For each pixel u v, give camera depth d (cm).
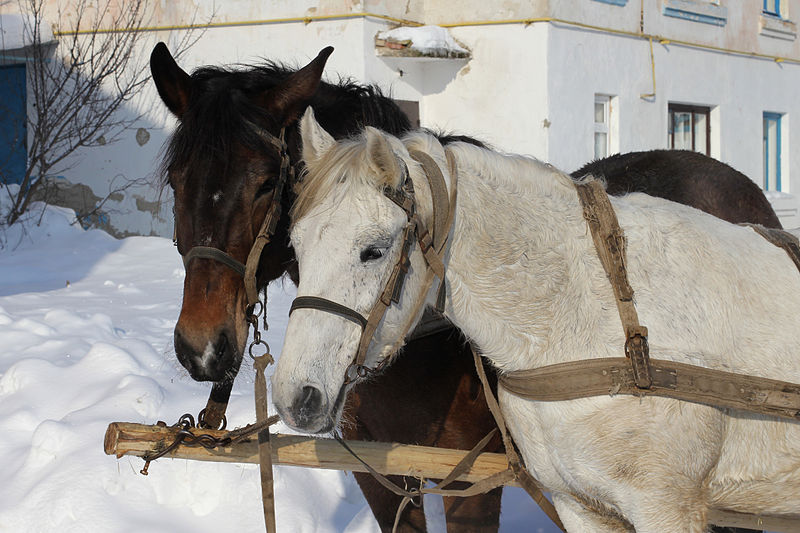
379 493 320
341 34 1048
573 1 1089
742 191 378
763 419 242
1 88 1290
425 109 1147
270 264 298
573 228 250
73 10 1216
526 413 250
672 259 244
